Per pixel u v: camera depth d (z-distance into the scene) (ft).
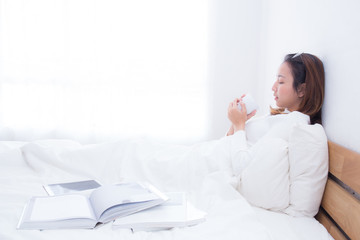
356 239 2.50
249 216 2.90
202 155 3.95
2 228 2.46
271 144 3.36
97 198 3.00
